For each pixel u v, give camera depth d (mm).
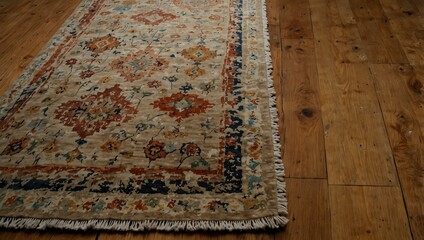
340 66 1521
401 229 974
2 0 2172
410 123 1259
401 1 1921
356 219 1001
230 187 1084
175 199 1062
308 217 1013
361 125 1262
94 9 2010
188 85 1455
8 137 1281
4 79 1571
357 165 1135
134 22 1866
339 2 1942
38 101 1426
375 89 1400
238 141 1218
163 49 1660
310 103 1359
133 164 1163
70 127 1306
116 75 1532
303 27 1770
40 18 1978
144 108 1363
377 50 1599
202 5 1968
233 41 1678
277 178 1103
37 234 1013
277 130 1254
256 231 990
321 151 1184
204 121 1295
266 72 1493
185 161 1163
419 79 1437
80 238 999
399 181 1085
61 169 1160
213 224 999
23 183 1125
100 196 1079
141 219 1020
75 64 1609
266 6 1944
